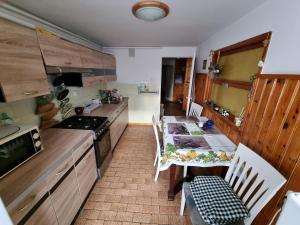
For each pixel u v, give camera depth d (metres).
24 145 1.18
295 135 1.03
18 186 0.96
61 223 1.31
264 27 1.38
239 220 1.10
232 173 1.43
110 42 3.29
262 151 1.35
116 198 1.86
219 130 2.12
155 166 2.49
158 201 1.83
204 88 3.01
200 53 3.37
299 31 1.03
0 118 1.35
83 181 1.69
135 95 4.21
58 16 1.74
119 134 3.31
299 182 0.99
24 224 0.94
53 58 1.52
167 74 7.46
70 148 1.42
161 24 2.04
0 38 0.98
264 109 1.34
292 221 0.47
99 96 3.69
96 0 1.35
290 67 1.11
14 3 1.40
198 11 1.59
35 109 1.78
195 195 1.28
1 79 0.99
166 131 2.06
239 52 1.93
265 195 1.00
